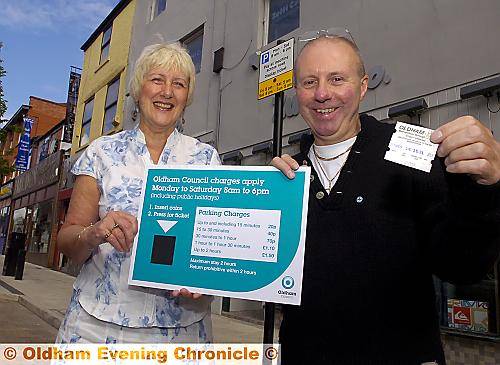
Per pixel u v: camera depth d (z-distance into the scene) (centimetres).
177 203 180
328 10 600
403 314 140
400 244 144
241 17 777
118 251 170
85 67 1532
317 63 167
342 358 142
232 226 170
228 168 178
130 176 189
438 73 453
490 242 123
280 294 157
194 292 167
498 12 411
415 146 134
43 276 1255
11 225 2175
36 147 2120
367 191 153
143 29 1166
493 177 111
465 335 414
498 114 399
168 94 195
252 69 724
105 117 1312
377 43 522
